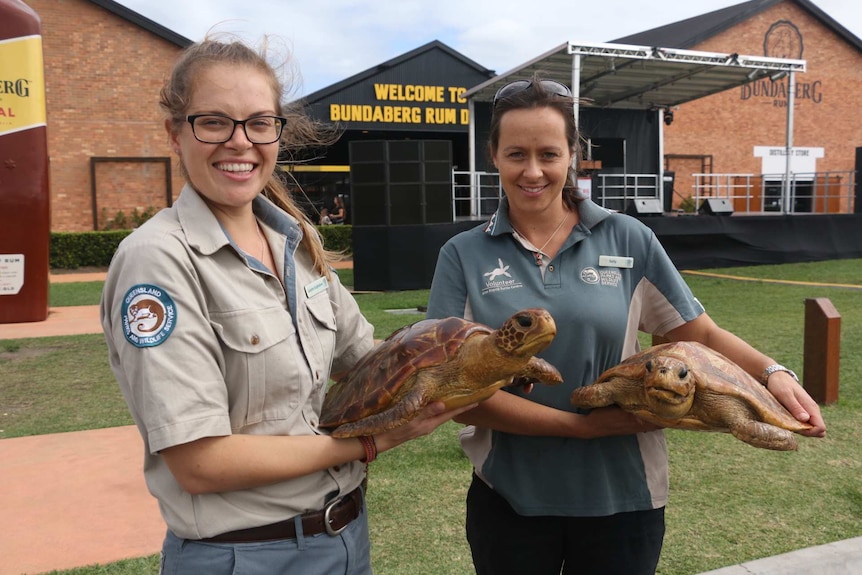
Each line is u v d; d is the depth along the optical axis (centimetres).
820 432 193
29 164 920
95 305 1124
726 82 1608
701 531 315
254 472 143
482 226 213
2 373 643
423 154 1249
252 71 155
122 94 1862
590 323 194
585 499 193
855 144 2470
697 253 1511
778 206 2356
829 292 1115
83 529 330
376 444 161
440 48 2156
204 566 148
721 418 185
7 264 921
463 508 341
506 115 191
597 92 1675
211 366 143
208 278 148
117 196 1886
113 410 530
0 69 897
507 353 157
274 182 185
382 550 301
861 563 273
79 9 1800
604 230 204
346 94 2094
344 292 198
